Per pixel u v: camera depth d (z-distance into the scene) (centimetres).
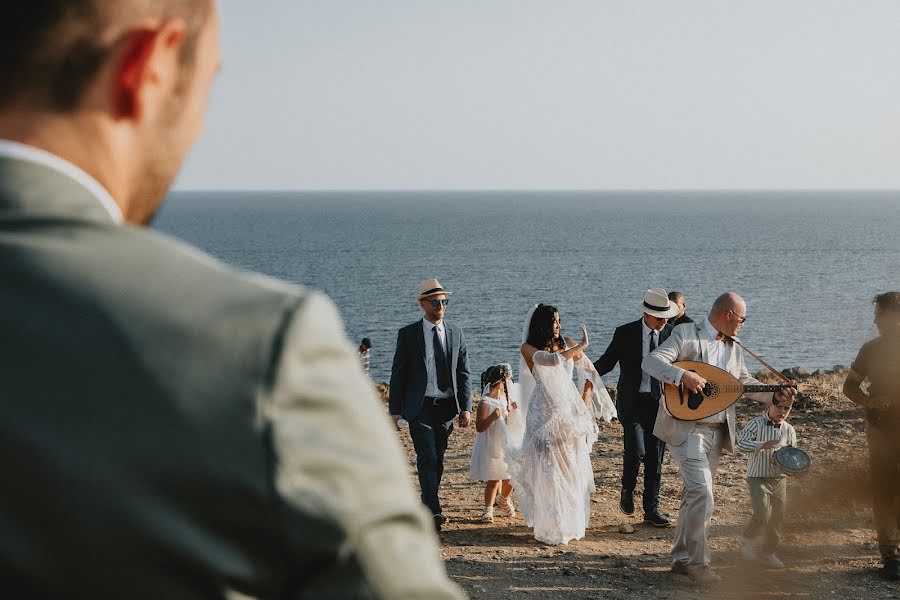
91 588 66
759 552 746
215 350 70
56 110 78
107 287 71
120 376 68
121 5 79
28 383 67
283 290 77
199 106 87
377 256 12756
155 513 67
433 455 887
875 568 732
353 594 70
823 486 888
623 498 924
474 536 857
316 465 70
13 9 76
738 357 775
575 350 873
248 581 68
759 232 18512
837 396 1354
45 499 66
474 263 11512
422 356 898
